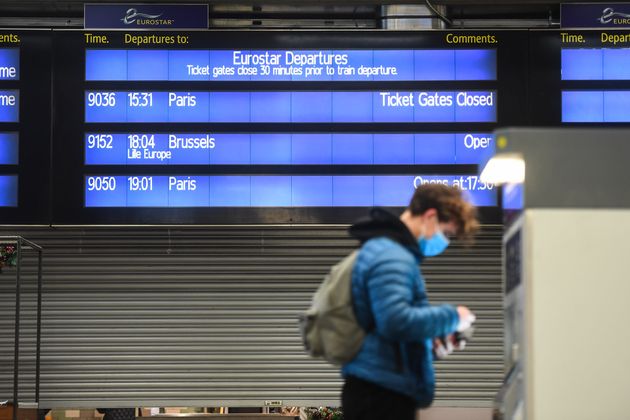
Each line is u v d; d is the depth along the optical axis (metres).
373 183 12.38
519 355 5.01
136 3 12.70
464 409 13.05
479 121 12.48
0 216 12.33
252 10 13.15
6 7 12.89
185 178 12.38
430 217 5.48
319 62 12.59
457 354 13.03
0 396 12.95
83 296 13.08
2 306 13.05
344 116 12.49
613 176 4.93
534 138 4.96
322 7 13.03
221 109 12.50
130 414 13.35
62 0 12.59
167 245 13.10
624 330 4.78
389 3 12.82
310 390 13.03
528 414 4.77
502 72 12.54
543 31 12.57
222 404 13.02
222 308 13.10
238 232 13.05
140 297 13.10
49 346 13.05
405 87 12.53
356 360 5.16
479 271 13.08
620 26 12.56
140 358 13.06
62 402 12.98
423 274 13.09
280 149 12.43
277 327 13.09
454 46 12.59
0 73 12.56
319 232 13.05
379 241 5.15
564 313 4.80
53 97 12.52
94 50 12.61
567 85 12.50
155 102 12.52
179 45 12.61
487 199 12.36
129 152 12.43
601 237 4.82
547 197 4.93
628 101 12.49
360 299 5.11
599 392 4.76
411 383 5.13
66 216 12.33
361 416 5.15
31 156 12.45
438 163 12.41
